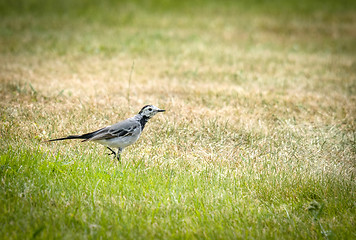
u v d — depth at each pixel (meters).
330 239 8.11
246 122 14.39
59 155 11.09
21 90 16.59
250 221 8.73
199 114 14.86
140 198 9.32
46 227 8.00
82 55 23.55
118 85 18.22
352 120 14.98
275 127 14.14
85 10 34.06
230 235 8.17
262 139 13.15
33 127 12.86
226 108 15.67
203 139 13.05
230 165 11.47
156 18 33.00
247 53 25.31
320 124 14.56
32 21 30.59
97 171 10.28
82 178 9.98
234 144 12.87
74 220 8.35
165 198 9.34
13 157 10.45
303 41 28.81
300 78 20.52
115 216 8.60
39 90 16.75
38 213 8.46
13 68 20.33
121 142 10.95
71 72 20.30
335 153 12.45
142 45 25.95
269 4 38.12
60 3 35.56
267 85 19.20
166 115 14.67
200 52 25.05
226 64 22.86
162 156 11.66
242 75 20.70
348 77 20.88
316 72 21.73
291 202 9.61
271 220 8.83
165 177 10.34
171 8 35.88
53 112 14.24
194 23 32.03
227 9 36.28
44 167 10.11
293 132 13.70
